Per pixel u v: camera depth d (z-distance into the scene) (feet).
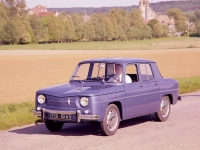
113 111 28.27
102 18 524.93
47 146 25.05
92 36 504.43
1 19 395.34
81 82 30.37
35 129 31.19
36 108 28.40
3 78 96.78
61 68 127.44
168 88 34.22
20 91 69.36
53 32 440.45
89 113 26.35
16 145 25.48
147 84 31.55
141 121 34.37
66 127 31.99
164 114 34.22
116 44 383.04
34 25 427.74
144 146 24.97
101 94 26.86
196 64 138.72
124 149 24.17
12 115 35.60
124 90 28.94
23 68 129.80
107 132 27.84
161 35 612.70
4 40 383.45
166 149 24.21
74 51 264.52
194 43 373.61
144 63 32.27
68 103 26.89
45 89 28.73
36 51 273.75
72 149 24.17
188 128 30.91
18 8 424.05
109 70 29.99
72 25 467.93
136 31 564.71
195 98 49.75
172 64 139.13
